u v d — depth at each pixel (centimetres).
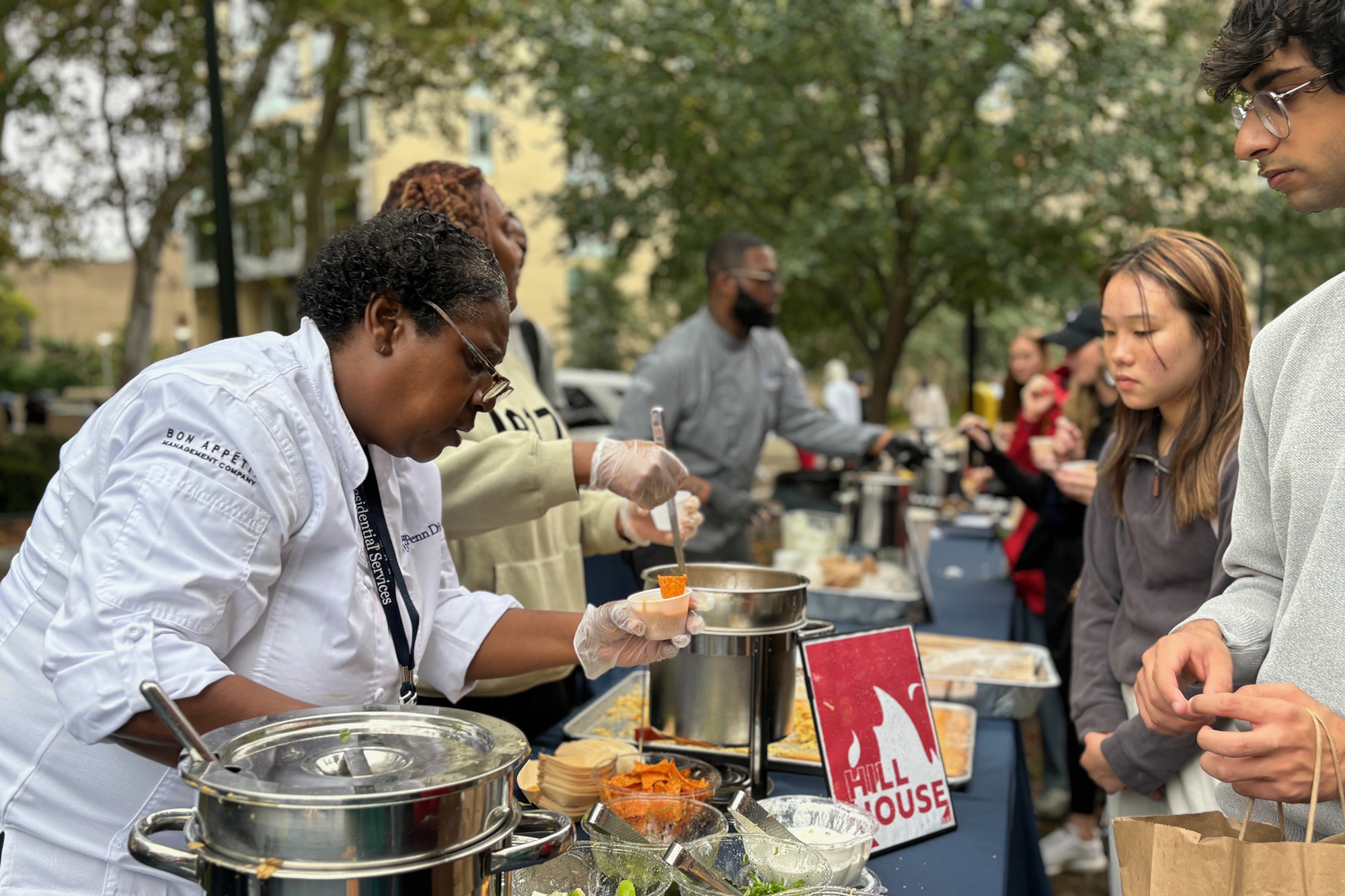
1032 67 827
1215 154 839
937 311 2012
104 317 3416
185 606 108
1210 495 179
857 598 322
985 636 329
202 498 110
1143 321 186
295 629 124
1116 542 205
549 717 222
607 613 141
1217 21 873
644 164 918
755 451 388
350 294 122
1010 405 551
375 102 1190
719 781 165
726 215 888
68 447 126
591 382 861
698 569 183
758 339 393
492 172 2039
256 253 1722
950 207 800
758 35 825
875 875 148
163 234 1083
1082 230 868
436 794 87
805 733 201
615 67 873
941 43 788
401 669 137
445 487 180
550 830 106
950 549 510
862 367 1923
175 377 115
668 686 163
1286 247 990
